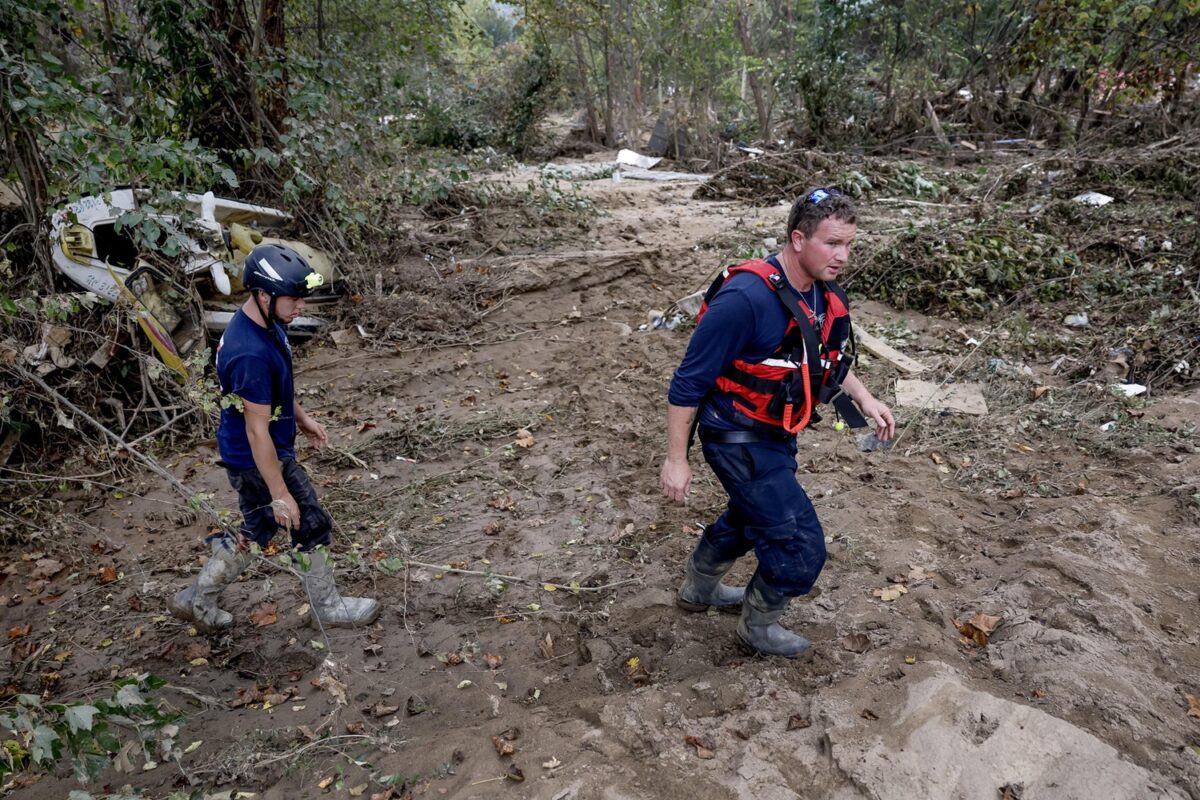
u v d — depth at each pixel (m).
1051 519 4.12
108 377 6.08
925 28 18.45
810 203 2.60
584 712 3.01
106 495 5.31
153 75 8.27
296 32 10.73
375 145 9.80
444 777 2.75
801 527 2.91
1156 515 4.12
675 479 2.82
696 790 2.54
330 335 7.70
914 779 2.47
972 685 2.91
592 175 15.89
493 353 7.29
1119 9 11.95
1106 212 9.28
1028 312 7.22
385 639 3.72
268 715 3.27
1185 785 2.44
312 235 8.57
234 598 4.10
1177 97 12.93
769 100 20.14
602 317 7.96
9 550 4.77
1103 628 3.20
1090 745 2.50
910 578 3.71
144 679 2.39
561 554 4.30
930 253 7.91
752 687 3.03
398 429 5.90
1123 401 5.36
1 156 6.54
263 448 3.17
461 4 12.74
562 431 5.79
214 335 6.91
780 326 2.71
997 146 16.12
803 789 2.53
